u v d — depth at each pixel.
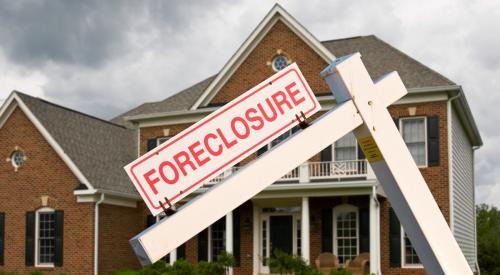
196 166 2.83
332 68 3.22
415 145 21.39
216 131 2.87
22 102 23.95
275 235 23.03
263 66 23.92
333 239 21.83
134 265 24.69
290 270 18.12
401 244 21.05
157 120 25.53
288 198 21.97
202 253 23.95
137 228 25.11
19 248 23.92
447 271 3.18
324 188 20.58
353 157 21.86
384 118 3.22
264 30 23.88
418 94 21.28
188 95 26.67
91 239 22.67
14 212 24.19
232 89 24.36
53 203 23.52
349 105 3.18
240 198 2.95
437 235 3.21
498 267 32.06
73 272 22.78
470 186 27.78
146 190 2.77
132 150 28.09
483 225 48.62
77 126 25.88
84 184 23.02
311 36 22.98
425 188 3.22
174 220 2.85
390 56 23.75
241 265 23.19
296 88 2.99
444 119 20.98
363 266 19.72
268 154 3.01
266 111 2.95
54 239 23.36
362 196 21.52
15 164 24.42
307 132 3.06
